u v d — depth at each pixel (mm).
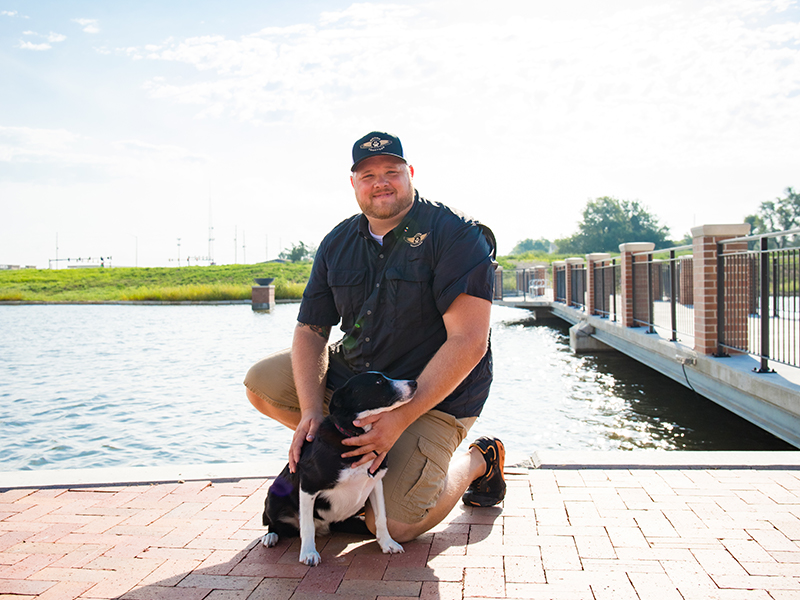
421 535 2771
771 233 5730
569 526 2820
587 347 12727
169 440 6215
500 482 3062
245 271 52438
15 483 3576
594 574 2334
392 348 2732
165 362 11531
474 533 2777
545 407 7586
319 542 2760
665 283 13844
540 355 12219
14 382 9492
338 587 2277
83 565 2510
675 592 2178
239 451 5844
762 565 2371
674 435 6219
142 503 3264
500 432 6469
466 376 2523
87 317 24656
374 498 2570
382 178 2590
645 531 2732
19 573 2438
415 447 2549
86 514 3109
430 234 2633
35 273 54875
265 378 2936
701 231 7219
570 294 17859
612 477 3502
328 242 2920
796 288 5727
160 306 32188
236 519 3025
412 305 2666
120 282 49344
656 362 9234
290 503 2627
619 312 12805
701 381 7383
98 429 6660
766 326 5961
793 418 5336
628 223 84312
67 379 9742
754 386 5848
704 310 7230
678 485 3322
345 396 2322
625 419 6910
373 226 2748
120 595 2242
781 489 3213
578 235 86500
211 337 16109
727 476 3455
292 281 46562
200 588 2289
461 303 2535
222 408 7613
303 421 2590
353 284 2758
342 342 2971
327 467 2355
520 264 35906
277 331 17719
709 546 2557
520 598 2164
